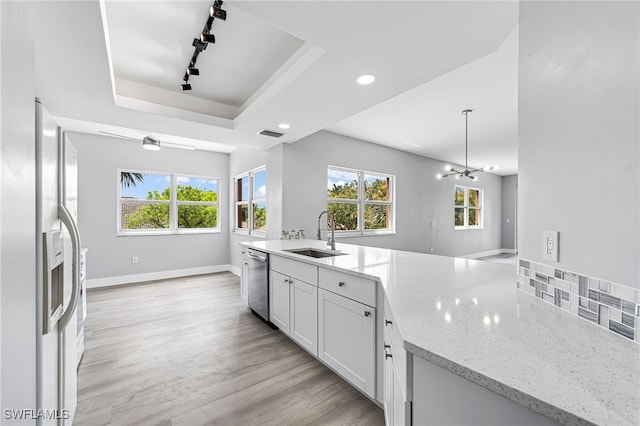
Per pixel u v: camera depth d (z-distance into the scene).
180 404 1.74
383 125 4.16
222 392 1.85
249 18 1.92
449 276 1.60
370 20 1.50
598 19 0.83
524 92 1.18
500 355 0.68
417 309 1.03
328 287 2.02
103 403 1.74
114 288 4.46
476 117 3.79
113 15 1.88
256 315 3.26
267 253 2.86
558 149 0.99
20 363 0.58
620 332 0.76
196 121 3.10
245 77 2.70
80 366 2.17
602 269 0.82
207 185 5.77
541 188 1.09
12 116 0.52
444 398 0.71
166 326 2.95
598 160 0.83
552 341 0.75
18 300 0.57
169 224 5.32
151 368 2.14
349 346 1.83
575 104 0.91
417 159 6.05
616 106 0.77
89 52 1.74
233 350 2.42
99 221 4.58
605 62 0.80
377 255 2.45
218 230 5.77
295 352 2.39
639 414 0.47
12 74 0.52
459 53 1.80
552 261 1.04
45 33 1.55
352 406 1.72
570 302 0.95
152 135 4.52
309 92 2.38
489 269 1.81
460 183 7.42
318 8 1.42
